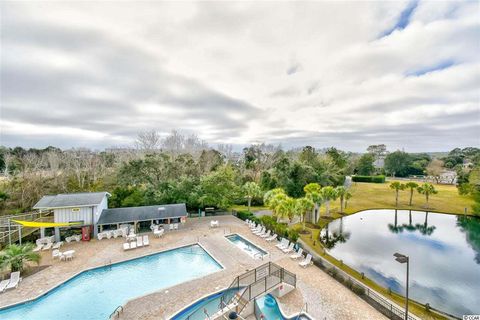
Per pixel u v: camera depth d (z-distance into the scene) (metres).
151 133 69.62
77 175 48.94
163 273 18.91
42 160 51.69
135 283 17.39
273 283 14.80
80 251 22.09
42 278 17.09
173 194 35.47
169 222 29.11
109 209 28.39
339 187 42.50
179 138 80.31
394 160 101.38
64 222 24.52
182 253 22.66
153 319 12.64
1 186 38.53
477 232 34.00
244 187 40.50
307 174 47.88
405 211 46.72
